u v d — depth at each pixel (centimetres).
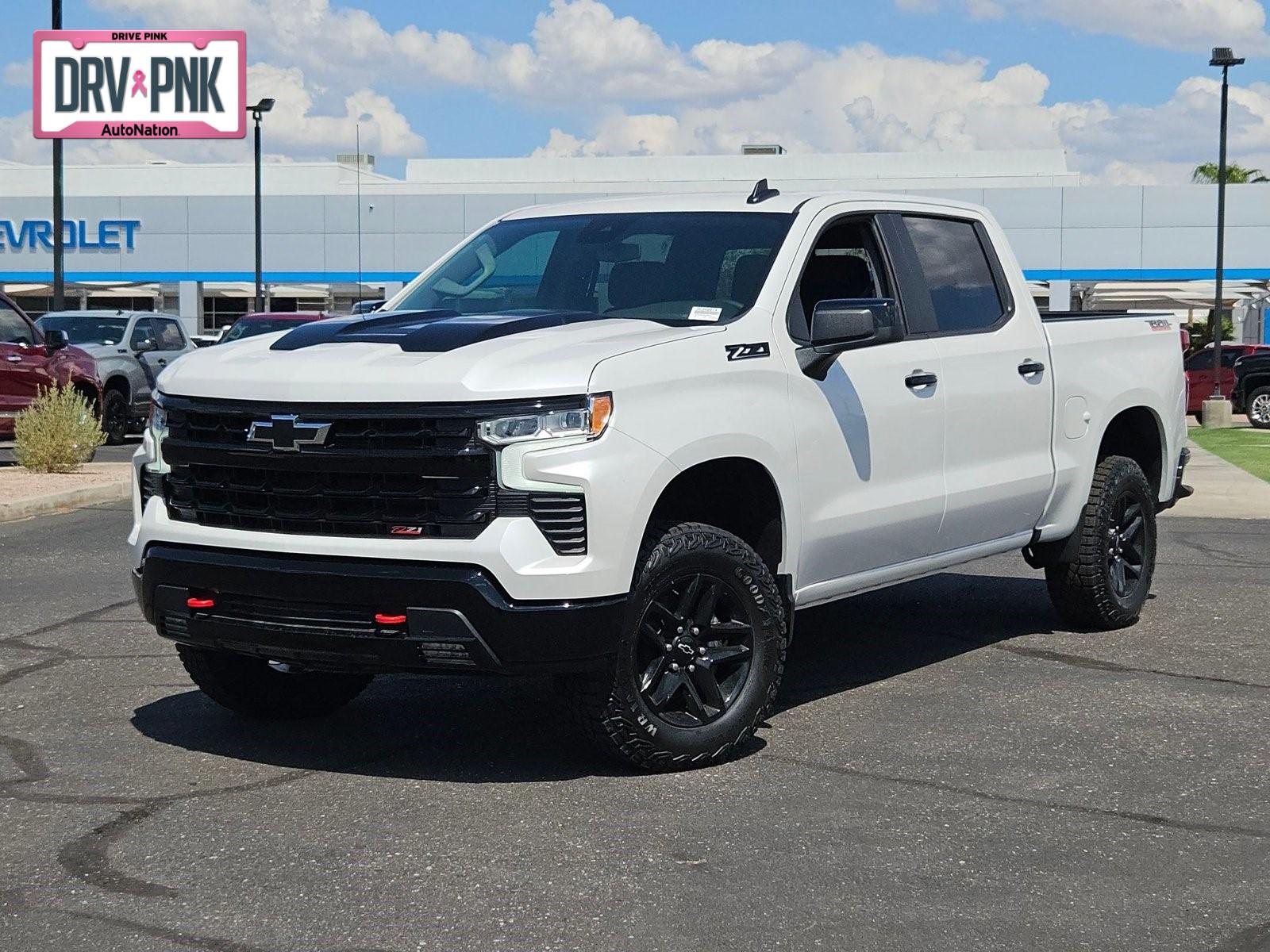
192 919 398
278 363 531
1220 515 1325
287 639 511
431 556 492
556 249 639
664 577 519
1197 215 4972
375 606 496
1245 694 651
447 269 668
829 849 452
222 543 525
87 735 587
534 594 489
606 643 502
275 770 538
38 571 992
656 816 484
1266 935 387
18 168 6425
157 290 5525
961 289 688
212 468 534
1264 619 823
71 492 1361
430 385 496
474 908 404
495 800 502
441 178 6306
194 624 532
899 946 379
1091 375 755
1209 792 510
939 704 635
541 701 641
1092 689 660
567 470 492
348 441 505
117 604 872
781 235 605
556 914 400
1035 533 733
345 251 5334
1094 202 5006
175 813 488
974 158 6091
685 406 527
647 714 518
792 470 569
